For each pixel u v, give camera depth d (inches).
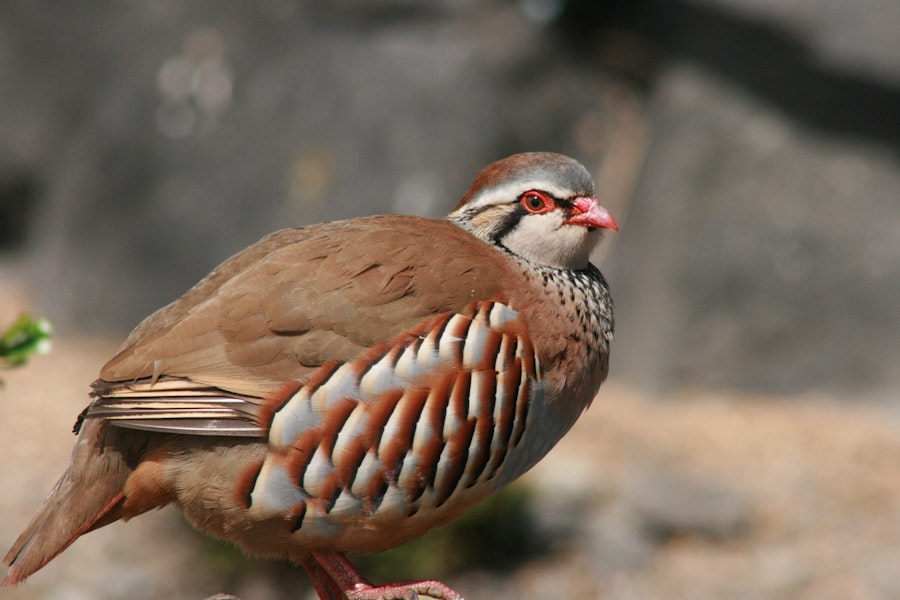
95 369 593.9
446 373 226.8
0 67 672.4
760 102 590.6
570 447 543.8
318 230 249.3
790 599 450.3
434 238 245.3
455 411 227.8
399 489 227.3
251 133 618.2
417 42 600.7
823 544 483.2
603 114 619.5
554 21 613.3
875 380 569.6
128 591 442.0
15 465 498.9
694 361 587.2
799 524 494.6
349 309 227.1
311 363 224.4
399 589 237.3
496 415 232.7
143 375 224.5
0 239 698.2
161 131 631.8
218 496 226.1
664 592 457.4
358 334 225.9
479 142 586.9
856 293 570.9
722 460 535.2
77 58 661.9
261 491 223.9
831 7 587.5
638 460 534.3
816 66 584.7
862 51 577.9
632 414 576.1
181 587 450.3
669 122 605.6
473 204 262.7
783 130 584.1
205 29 636.1
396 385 224.5
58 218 658.8
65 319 642.2
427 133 587.5
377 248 237.0
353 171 593.0
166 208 629.0
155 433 227.8
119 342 630.5
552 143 607.2
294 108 613.6
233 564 458.6
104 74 653.9
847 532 490.9
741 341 583.8
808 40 588.4
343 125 600.1
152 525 479.5
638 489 510.0
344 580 240.4
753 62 595.2
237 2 633.6
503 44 599.2
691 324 585.6
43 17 666.8
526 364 237.0
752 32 598.9
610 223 251.6
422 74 593.0
